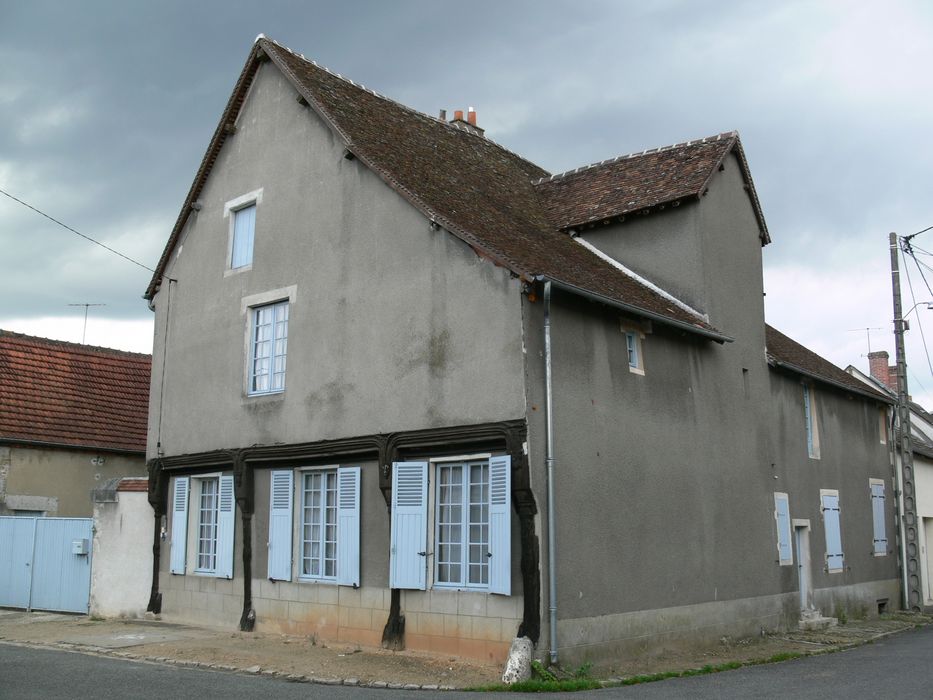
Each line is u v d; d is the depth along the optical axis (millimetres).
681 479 13984
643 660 12461
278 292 15016
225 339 15867
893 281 22531
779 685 10641
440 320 12492
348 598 13258
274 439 14570
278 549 14289
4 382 20109
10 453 19094
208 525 16016
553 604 11125
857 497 20156
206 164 16719
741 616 14984
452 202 13789
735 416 15750
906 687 10461
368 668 11344
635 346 13586
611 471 12531
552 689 10258
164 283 17453
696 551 14055
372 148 14219
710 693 9984
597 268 14750
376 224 13633
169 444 16547
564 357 12047
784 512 16859
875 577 20297
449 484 12391
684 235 15516
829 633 16422
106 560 16750
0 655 11883
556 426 11719
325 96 15281
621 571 12406
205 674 10875
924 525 23766
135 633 14289
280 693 9531
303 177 14984
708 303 15266
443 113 20469
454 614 11875
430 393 12438
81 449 20125
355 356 13555
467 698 9578
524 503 11227
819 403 19234
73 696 8969
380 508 13078
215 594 15289
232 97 16250
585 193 17203
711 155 16266
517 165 19281
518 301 11648
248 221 16078
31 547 17609
